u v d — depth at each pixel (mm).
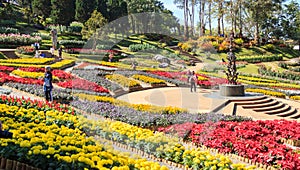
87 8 58750
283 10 77562
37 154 6809
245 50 60875
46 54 37812
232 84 21203
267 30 77312
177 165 8562
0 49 37562
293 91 27703
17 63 28328
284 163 9008
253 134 11445
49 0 61844
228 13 66562
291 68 52625
